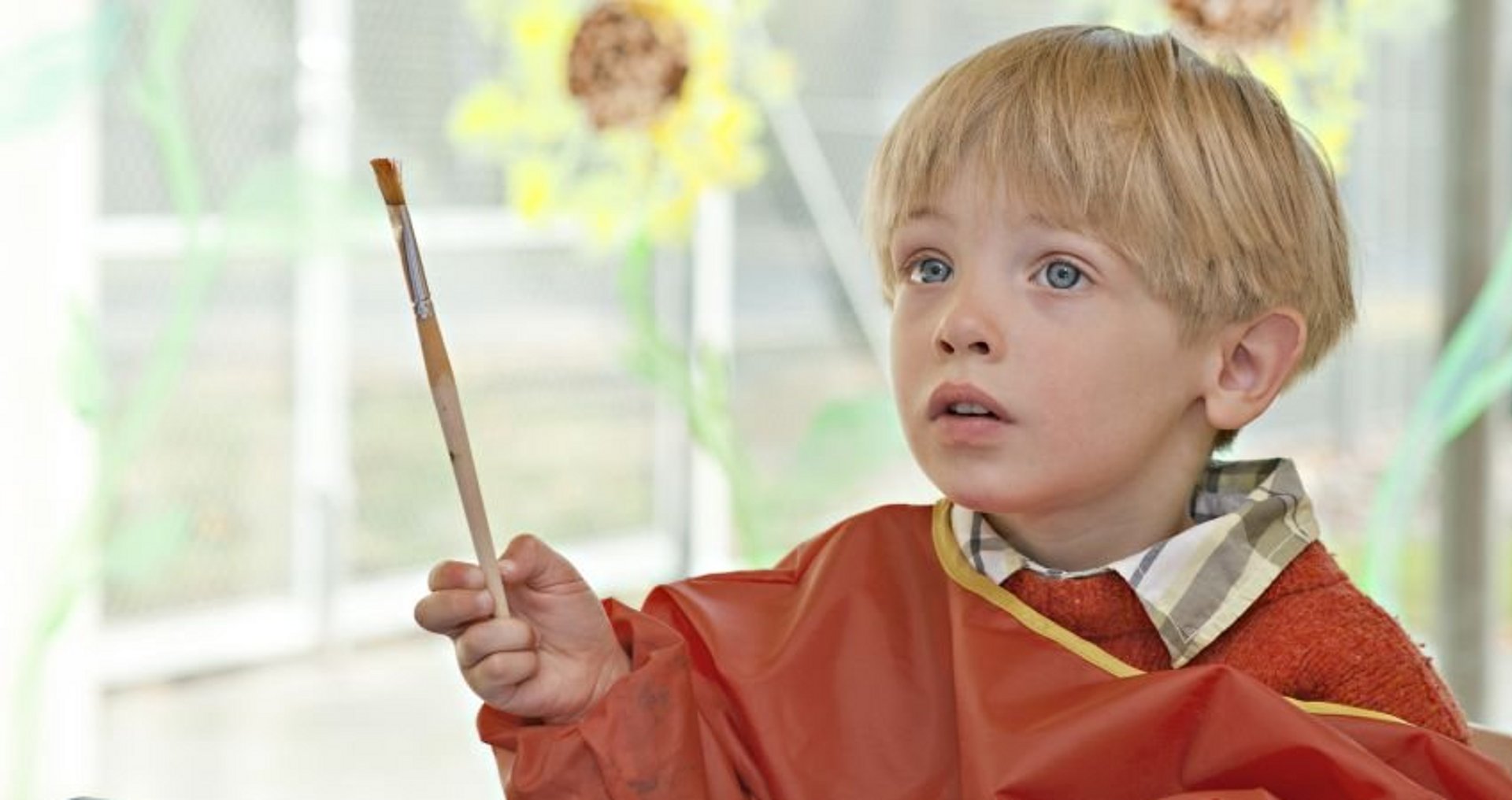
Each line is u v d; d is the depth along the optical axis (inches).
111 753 177.6
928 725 67.2
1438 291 189.5
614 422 189.2
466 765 185.6
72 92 169.9
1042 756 60.9
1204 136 66.9
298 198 179.6
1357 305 76.2
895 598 70.0
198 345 177.8
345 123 180.1
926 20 189.2
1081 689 62.9
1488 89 186.7
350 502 185.8
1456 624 189.2
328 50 179.5
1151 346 66.0
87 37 170.6
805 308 190.7
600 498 189.3
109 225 173.2
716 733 67.3
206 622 181.6
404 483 187.0
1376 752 60.8
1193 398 68.2
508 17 181.2
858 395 193.0
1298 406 194.7
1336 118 185.3
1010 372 64.7
